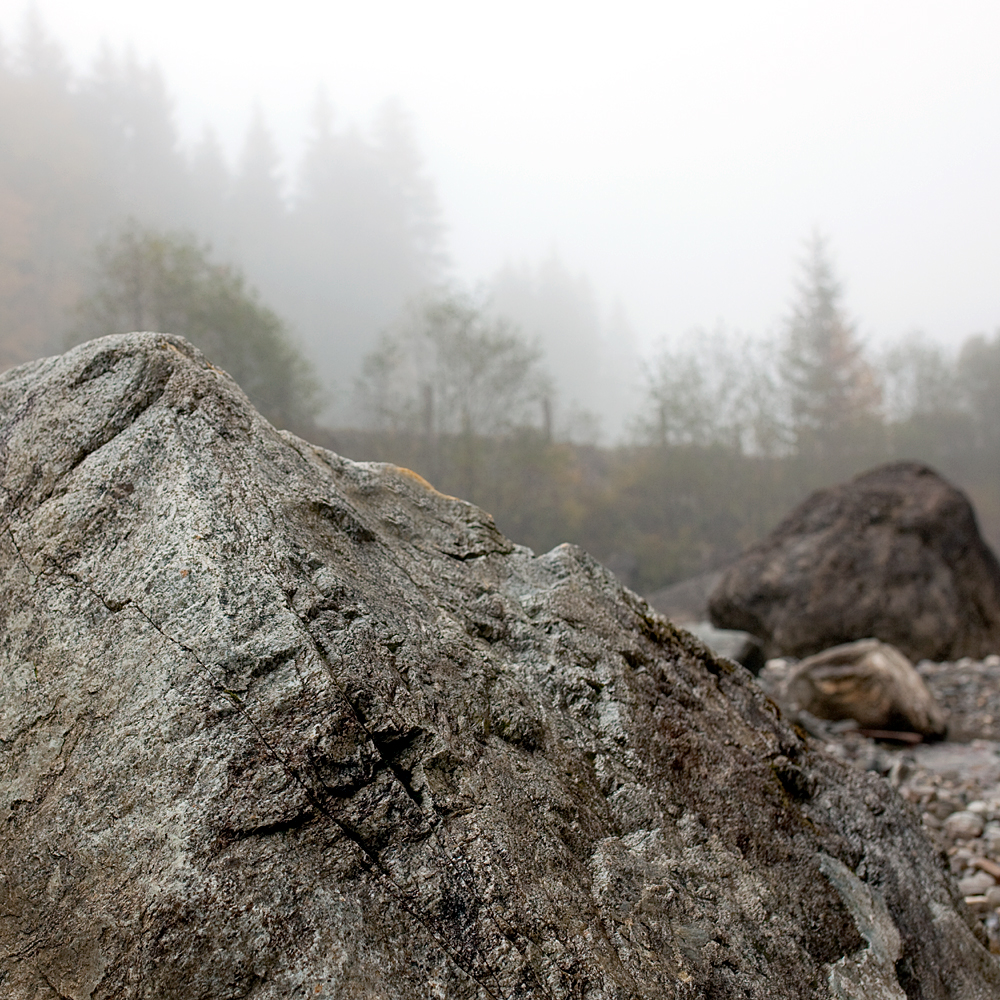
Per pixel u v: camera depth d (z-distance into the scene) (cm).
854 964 170
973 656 880
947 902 223
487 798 137
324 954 108
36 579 150
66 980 114
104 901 116
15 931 122
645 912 143
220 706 125
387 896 117
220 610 134
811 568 950
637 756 175
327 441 2456
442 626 169
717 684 230
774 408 3547
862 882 196
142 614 138
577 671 184
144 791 122
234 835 115
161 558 141
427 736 138
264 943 107
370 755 127
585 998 119
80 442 161
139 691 131
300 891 112
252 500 151
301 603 139
